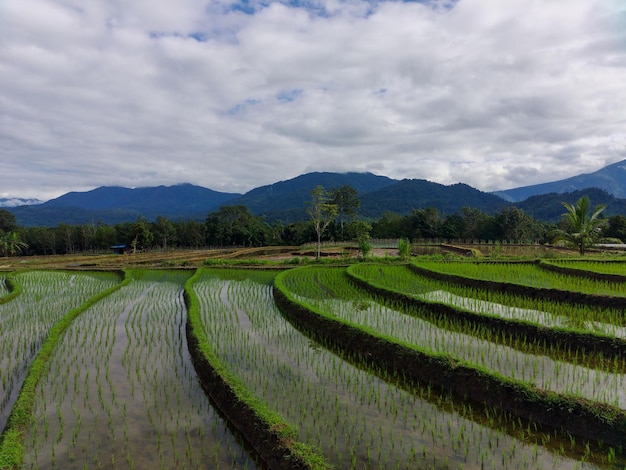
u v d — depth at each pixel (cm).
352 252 5147
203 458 726
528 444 742
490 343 1245
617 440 716
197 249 7562
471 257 3553
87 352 1250
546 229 7419
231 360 1161
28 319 1675
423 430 793
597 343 1124
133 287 2467
